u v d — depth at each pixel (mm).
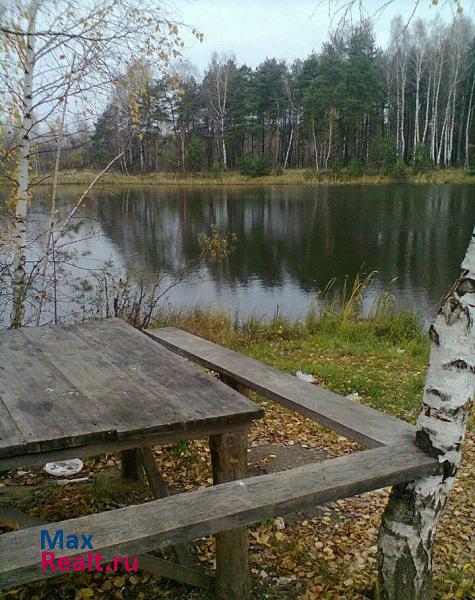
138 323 7641
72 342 3467
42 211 7500
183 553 2791
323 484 2072
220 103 54000
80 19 6121
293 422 4883
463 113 47625
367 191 36688
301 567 2936
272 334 8258
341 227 22094
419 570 2451
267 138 58188
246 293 12227
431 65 37844
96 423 2240
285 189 39812
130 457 3547
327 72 45906
